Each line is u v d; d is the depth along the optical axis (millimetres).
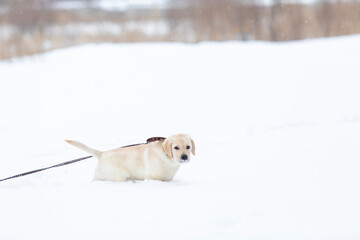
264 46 24188
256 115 10961
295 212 3895
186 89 15523
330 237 3395
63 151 8195
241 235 3477
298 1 26047
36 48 24781
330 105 11555
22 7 28938
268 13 26344
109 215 3982
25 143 9008
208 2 27078
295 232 3494
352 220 3676
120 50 24578
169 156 5094
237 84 15703
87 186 5012
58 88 16844
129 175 5297
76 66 21094
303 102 12188
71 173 6383
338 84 14266
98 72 19594
